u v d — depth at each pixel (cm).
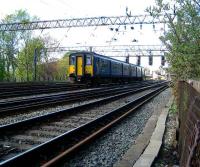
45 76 7856
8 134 1051
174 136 1076
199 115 455
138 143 980
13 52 7212
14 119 1355
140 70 7525
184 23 1176
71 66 4378
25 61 7300
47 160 786
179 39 1256
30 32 7306
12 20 7281
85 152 891
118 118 1434
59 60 8919
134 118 1566
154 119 1488
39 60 7419
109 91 3269
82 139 1037
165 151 914
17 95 2405
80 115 1557
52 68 8662
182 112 851
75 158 827
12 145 912
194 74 1312
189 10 1127
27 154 752
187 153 480
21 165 725
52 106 1867
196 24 1157
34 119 1242
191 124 531
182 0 1163
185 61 1262
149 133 1145
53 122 1320
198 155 409
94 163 790
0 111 1422
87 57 4284
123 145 989
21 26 5069
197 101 510
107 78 4841
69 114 1558
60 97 2356
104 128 1164
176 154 880
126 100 2477
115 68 5134
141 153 861
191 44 1190
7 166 680
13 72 7244
